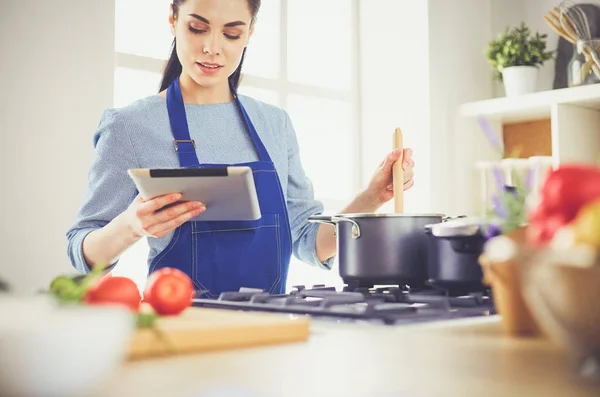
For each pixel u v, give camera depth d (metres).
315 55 3.82
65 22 2.67
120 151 1.86
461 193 3.65
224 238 1.84
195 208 1.48
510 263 0.79
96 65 2.75
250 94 3.56
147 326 0.75
